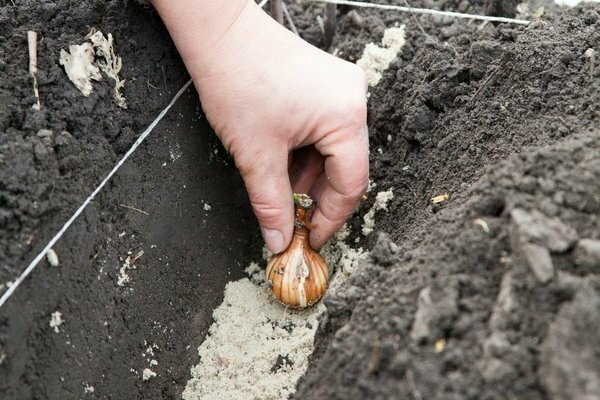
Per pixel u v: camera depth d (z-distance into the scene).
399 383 0.39
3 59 0.46
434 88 0.53
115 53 0.48
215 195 0.52
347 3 0.57
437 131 0.52
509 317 0.39
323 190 0.51
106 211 0.46
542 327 0.38
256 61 0.47
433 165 0.51
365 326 0.41
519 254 0.40
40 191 0.43
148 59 0.49
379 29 0.57
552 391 0.36
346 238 0.53
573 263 0.39
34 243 0.42
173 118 0.50
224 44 0.47
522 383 0.37
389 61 0.56
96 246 0.45
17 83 0.45
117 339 0.46
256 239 0.54
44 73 0.46
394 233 0.51
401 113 0.54
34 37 0.46
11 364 0.41
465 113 0.51
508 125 0.49
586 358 0.36
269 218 0.49
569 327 0.37
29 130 0.44
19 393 0.41
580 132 0.45
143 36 0.49
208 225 0.52
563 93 0.48
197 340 0.50
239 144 0.48
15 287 0.41
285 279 0.50
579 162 0.42
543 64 0.49
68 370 0.43
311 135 0.48
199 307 0.50
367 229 0.53
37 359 0.42
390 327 0.40
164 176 0.49
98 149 0.46
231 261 0.53
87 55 0.47
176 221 0.50
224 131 0.48
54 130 0.45
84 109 0.46
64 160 0.44
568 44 0.50
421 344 0.39
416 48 0.56
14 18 0.47
